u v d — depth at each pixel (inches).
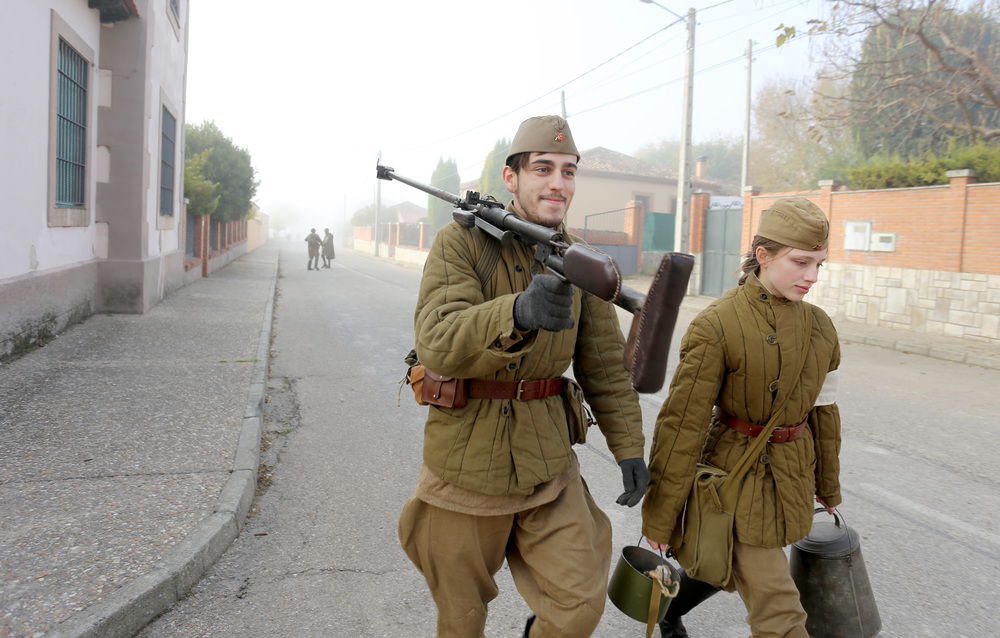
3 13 254.2
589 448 208.7
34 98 285.3
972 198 420.8
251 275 820.0
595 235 967.0
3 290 260.4
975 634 113.6
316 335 406.9
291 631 107.6
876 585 129.8
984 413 260.4
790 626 80.4
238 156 904.9
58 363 264.2
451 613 79.2
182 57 575.2
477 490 73.4
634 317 53.3
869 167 506.3
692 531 85.6
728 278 698.8
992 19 437.1
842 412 260.4
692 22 615.5
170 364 275.6
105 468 160.9
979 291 418.3
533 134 74.7
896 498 174.2
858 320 502.0
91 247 381.7
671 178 1350.9
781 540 82.7
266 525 147.3
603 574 76.3
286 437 211.6
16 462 161.9
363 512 156.7
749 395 83.5
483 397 75.2
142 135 390.9
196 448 177.5
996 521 160.7
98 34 373.4
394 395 267.7
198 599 115.6
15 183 271.4
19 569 112.3
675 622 104.5
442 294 70.7
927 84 455.8
